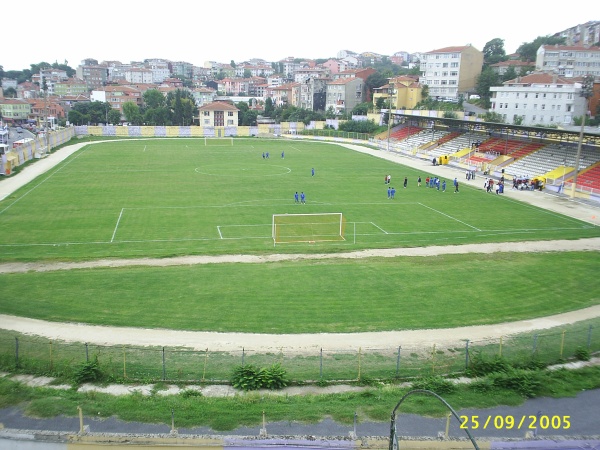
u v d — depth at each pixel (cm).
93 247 5166
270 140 16775
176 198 7450
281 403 2473
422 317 3559
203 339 3180
